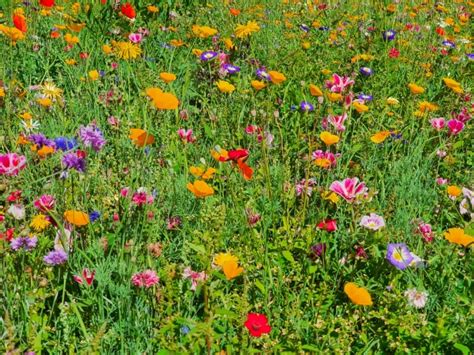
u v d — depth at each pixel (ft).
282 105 7.13
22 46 7.66
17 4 8.54
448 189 5.27
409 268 4.92
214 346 4.15
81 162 4.83
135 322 4.33
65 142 5.17
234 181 5.76
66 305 4.34
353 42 9.46
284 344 4.31
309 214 5.51
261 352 4.22
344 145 6.45
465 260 4.97
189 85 7.50
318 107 6.79
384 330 4.44
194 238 4.89
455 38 10.46
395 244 4.79
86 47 7.80
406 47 9.63
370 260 4.98
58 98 6.36
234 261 4.08
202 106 7.02
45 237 4.54
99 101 6.61
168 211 5.27
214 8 10.43
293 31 9.98
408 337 4.44
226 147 6.31
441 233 5.29
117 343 4.33
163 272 4.65
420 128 7.04
